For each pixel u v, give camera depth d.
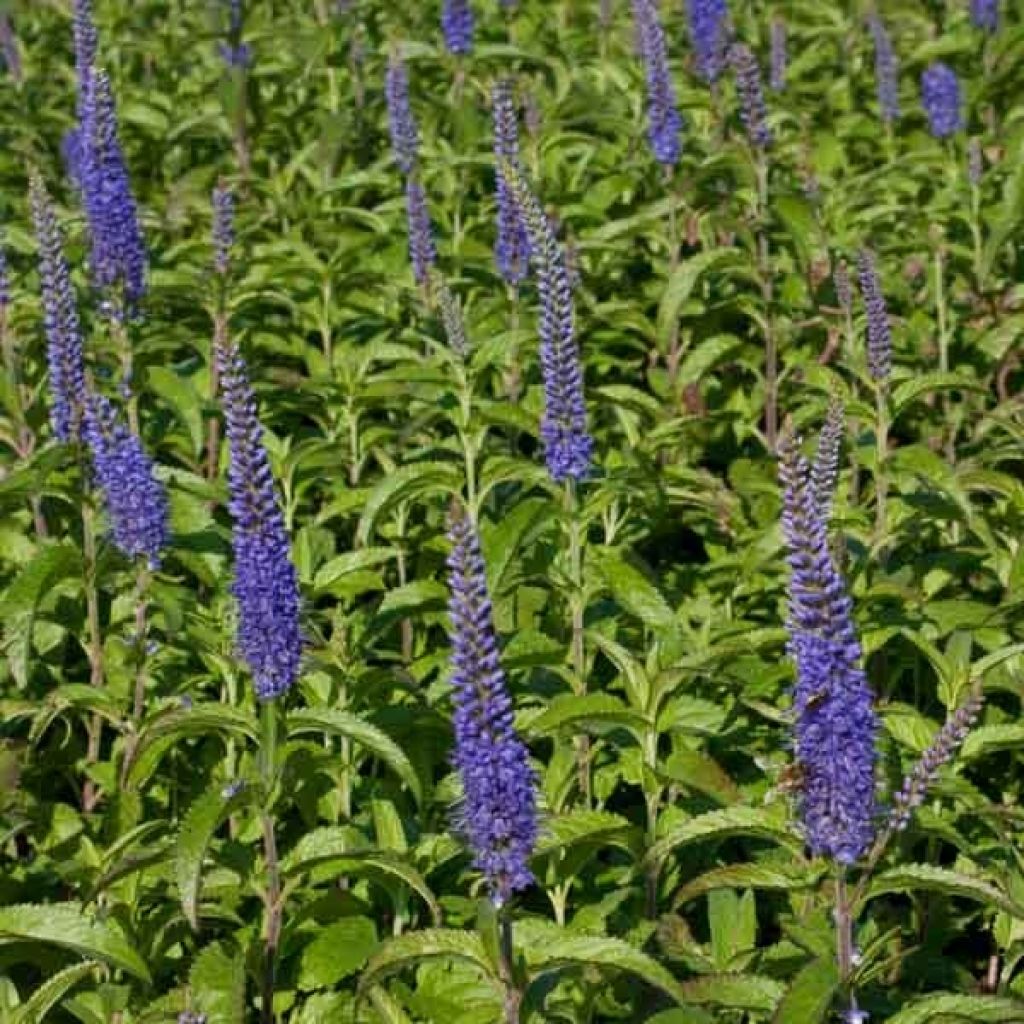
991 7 2.98
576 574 1.77
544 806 1.68
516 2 3.21
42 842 1.76
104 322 2.14
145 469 1.71
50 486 1.82
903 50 3.36
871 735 1.41
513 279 2.14
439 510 2.01
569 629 1.86
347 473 2.10
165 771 1.82
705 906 1.73
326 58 3.01
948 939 1.70
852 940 1.52
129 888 1.63
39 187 1.80
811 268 2.31
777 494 1.97
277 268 2.31
